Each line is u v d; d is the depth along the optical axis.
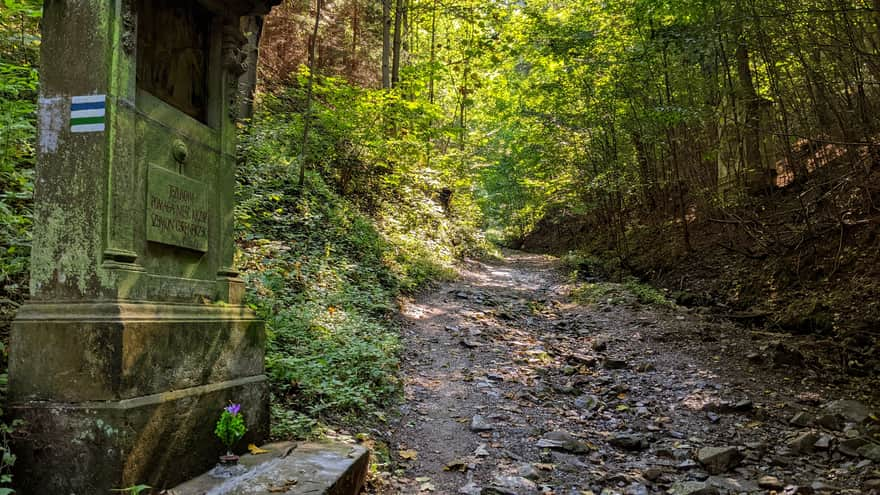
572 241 25.09
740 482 4.97
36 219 3.46
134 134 3.59
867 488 4.81
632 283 14.73
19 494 3.12
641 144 16.48
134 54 3.58
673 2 11.59
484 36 16.58
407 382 6.99
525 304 12.59
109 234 3.36
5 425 3.08
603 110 15.80
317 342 6.51
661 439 5.95
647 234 17.92
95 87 3.40
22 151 5.26
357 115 12.08
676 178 15.37
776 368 8.17
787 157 13.12
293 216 10.17
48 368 3.22
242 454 4.09
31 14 4.74
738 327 10.57
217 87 4.66
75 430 3.12
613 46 14.95
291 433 4.65
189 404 3.62
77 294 3.34
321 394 5.56
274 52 15.84
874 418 6.34
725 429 6.23
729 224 14.08
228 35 4.69
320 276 8.89
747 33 10.97
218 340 4.05
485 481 4.71
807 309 10.09
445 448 5.36
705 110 13.38
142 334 3.31
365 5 18.50
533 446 5.54
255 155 10.42
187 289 4.07
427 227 16.72
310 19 15.86
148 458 3.24
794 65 11.19
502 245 33.19
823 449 5.64
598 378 7.88
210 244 4.44
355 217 12.18
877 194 10.70
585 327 10.92
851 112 10.31
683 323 10.76
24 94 6.18
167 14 4.10
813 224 11.70
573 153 18.09
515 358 8.50
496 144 29.22
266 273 7.48
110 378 3.14
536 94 16.95
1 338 3.98
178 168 4.07
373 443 5.05
